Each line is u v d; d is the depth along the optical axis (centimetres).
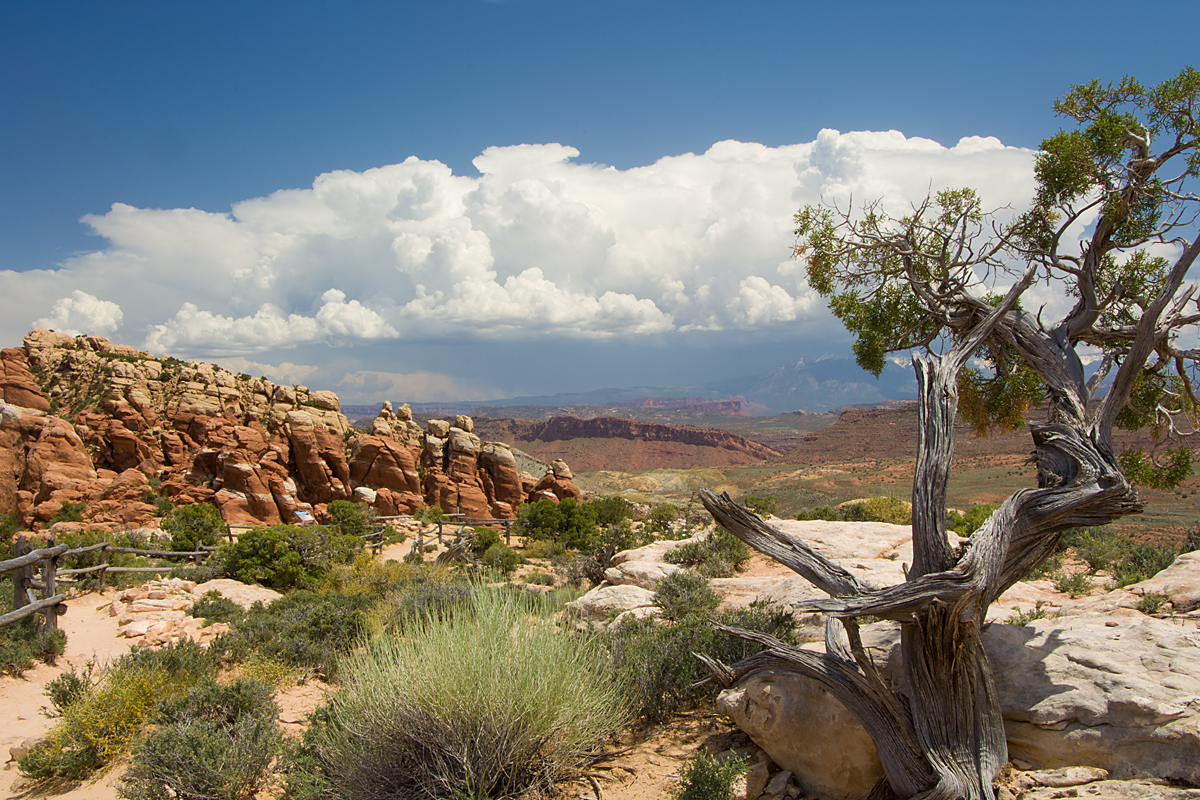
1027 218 735
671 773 505
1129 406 745
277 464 5056
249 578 1984
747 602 1030
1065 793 394
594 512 4688
